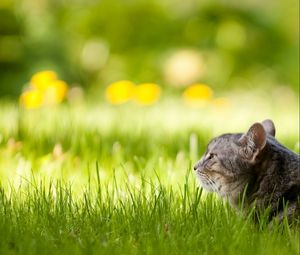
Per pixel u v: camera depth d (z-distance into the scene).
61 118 12.58
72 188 8.59
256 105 20.14
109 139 11.56
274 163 7.30
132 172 9.43
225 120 15.39
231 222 6.83
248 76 24.12
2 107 16.70
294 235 6.56
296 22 25.72
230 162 7.40
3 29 21.84
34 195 7.61
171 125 13.81
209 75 23.67
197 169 7.68
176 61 23.62
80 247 6.27
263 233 6.56
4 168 9.58
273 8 25.84
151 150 10.71
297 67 24.53
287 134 12.99
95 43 24.20
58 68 21.80
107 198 7.68
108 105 17.80
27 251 6.17
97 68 23.84
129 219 7.04
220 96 22.05
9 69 21.42
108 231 6.80
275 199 7.18
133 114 15.52
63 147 10.88
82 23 24.31
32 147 10.66
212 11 24.69
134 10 24.59
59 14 23.89
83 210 7.25
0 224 6.84
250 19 24.84
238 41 24.39
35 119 13.14
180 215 7.20
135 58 23.98
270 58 24.61
